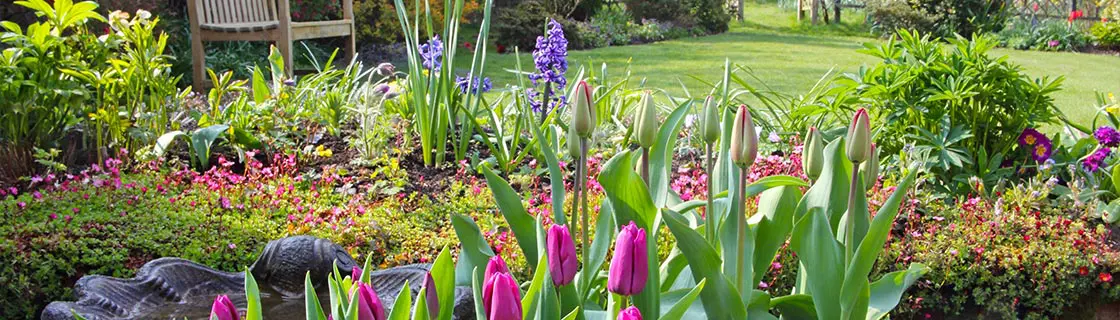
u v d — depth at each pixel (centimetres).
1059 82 437
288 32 818
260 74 539
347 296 137
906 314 349
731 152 161
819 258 167
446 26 423
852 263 160
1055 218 380
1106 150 416
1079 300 357
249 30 813
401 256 325
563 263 141
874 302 190
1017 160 452
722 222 188
